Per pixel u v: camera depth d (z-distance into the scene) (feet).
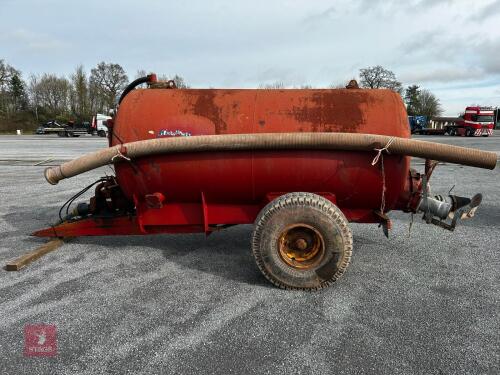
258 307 10.60
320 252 11.31
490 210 21.68
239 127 12.27
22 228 18.95
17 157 52.34
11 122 209.97
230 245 15.88
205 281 12.34
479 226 18.44
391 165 11.79
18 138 121.29
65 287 12.01
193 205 13.41
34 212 22.21
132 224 14.42
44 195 27.04
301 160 11.78
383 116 12.02
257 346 8.85
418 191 13.21
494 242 16.08
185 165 12.34
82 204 15.94
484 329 9.49
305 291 11.53
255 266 13.58
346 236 11.08
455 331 9.40
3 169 40.70
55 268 13.57
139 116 12.82
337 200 12.46
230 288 11.80
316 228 11.08
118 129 12.89
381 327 9.58
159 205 12.93
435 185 30.25
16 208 23.17
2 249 15.78
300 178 11.98
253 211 13.12
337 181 11.93
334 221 11.00
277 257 11.40
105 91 223.30
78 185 31.27
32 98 236.02
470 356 8.46
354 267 13.39
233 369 8.10
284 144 11.43
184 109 12.74
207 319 10.00
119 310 10.53
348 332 9.37
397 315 10.14
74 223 14.88
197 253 14.96
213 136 11.74
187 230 13.76
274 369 8.08
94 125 131.95
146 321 9.95
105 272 13.16
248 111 12.47
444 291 11.54
